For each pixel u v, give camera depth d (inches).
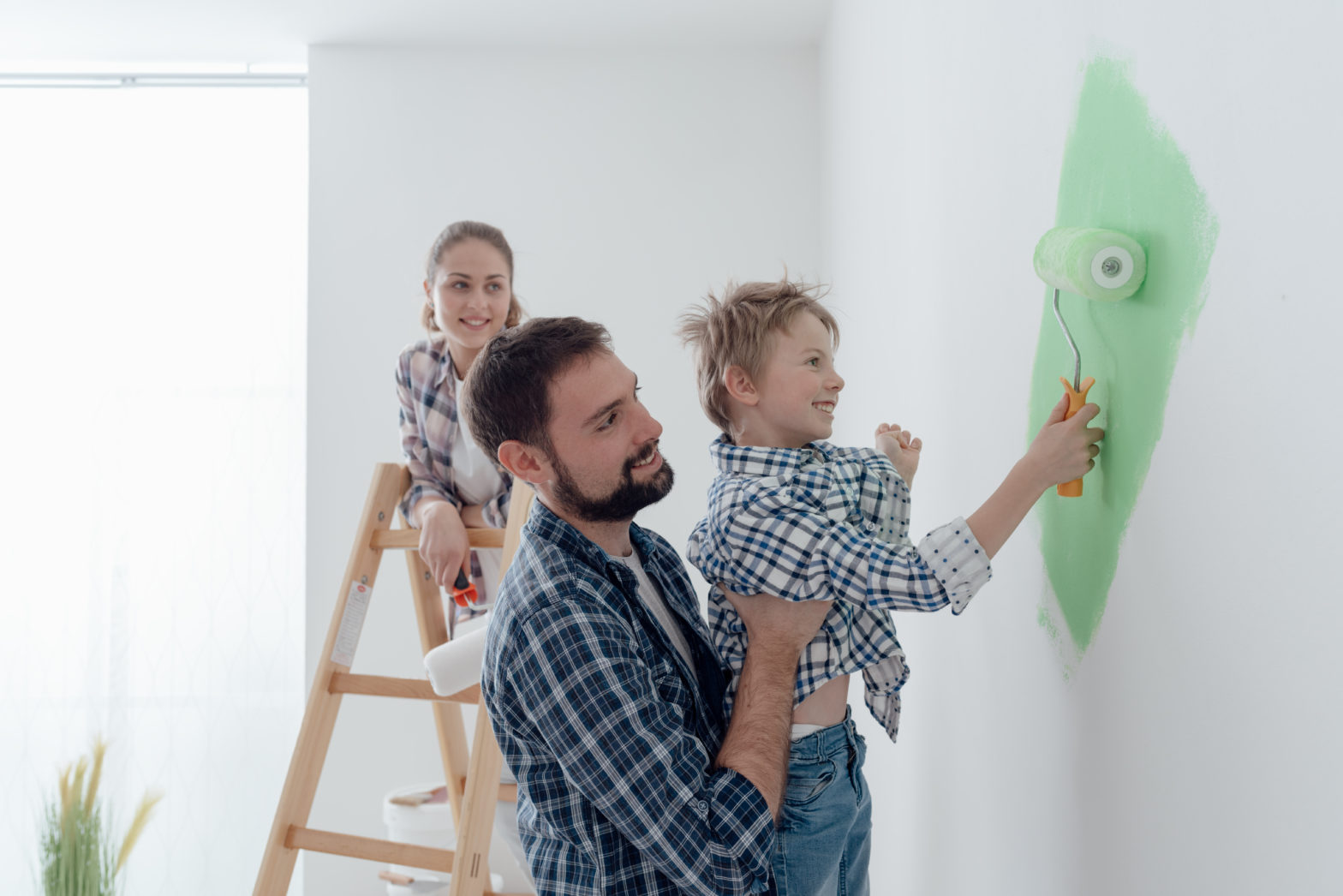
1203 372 31.3
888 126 81.7
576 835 43.1
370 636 120.6
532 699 42.0
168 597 124.6
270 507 125.8
